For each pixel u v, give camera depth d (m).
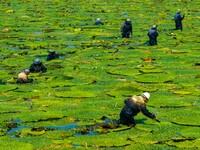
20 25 124.44
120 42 98.25
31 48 92.25
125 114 44.84
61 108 51.94
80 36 107.06
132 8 165.00
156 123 46.16
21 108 51.78
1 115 49.28
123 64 76.38
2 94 58.19
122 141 41.38
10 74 69.75
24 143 40.88
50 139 42.34
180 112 49.62
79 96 56.94
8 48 92.81
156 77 66.25
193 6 171.75
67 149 39.78
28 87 61.38
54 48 92.12
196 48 90.00
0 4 176.75
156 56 82.50
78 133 44.00
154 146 40.31
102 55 84.31
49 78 66.56
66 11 157.00
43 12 153.75
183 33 109.56
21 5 174.88
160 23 127.12
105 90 60.12
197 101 54.25
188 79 65.44
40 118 48.09
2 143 40.94
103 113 49.69
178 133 43.69
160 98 55.47
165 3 182.00
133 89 58.78
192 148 40.00
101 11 156.38
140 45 94.50
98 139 41.94
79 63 77.50
